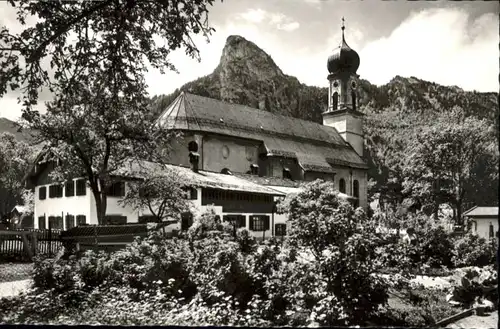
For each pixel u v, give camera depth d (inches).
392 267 462.3
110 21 558.9
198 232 789.9
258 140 2605.8
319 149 3048.7
